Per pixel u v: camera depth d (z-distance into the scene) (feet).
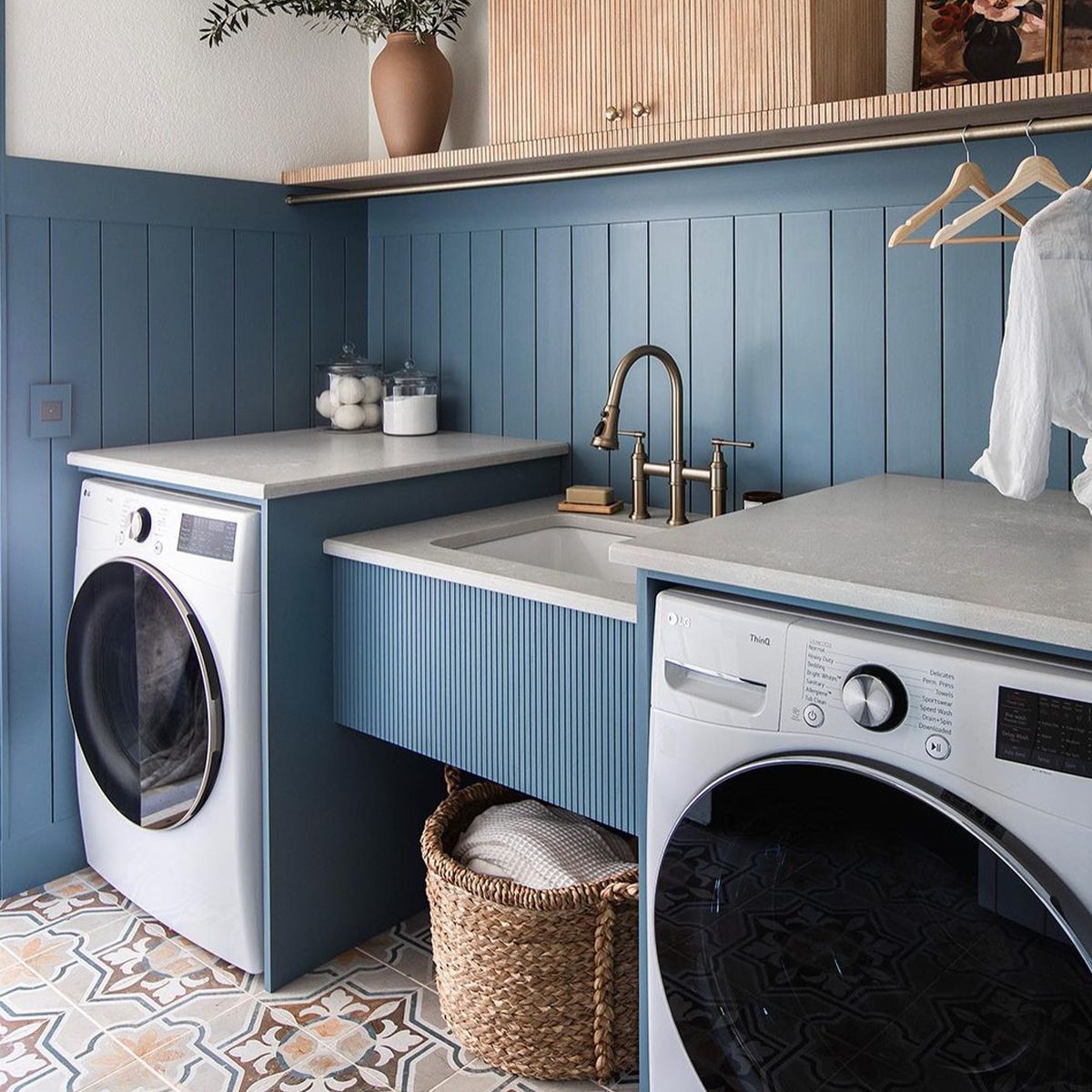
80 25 8.12
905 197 6.70
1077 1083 3.93
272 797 7.01
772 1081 4.76
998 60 6.33
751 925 4.76
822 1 6.27
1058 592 4.17
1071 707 3.84
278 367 9.45
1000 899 4.02
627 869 6.41
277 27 9.29
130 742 7.70
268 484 6.70
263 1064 6.45
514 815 6.91
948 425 6.73
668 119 6.83
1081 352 4.62
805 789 4.51
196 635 6.97
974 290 6.53
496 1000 6.21
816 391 7.21
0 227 7.70
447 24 8.99
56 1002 7.02
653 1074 5.23
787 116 6.16
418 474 7.52
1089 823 3.79
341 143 9.85
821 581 4.41
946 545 4.97
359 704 7.13
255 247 9.16
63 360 8.12
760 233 7.33
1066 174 6.13
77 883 8.55
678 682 4.96
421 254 9.46
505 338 8.91
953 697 4.09
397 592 6.77
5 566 7.99
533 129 7.50
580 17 7.18
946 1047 4.24
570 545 7.86
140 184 8.41
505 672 6.21
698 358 7.73
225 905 7.18
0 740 8.13
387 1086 6.27
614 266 8.11
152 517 7.36
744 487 7.60
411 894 8.06
